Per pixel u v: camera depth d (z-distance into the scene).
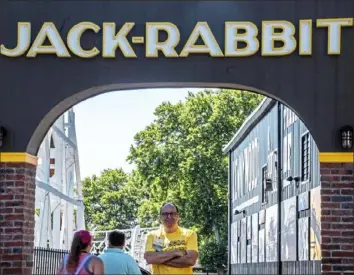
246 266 31.72
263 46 12.30
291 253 21.44
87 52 12.42
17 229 12.33
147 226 67.88
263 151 27.27
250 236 30.72
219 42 12.37
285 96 12.29
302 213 19.97
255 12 12.38
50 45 12.47
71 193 30.28
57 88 12.46
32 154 12.75
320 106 12.25
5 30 12.54
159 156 59.50
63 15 12.52
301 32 12.31
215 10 12.41
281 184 23.33
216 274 56.25
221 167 57.72
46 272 14.43
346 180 12.09
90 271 9.61
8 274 12.26
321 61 12.31
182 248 10.45
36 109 12.45
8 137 12.42
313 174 18.53
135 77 12.40
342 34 12.32
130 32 12.45
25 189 12.41
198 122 59.94
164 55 12.38
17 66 12.51
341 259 12.01
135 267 10.08
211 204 57.72
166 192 59.19
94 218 98.81
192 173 57.81
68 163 30.86
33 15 12.55
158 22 12.42
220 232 57.75
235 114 58.47
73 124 31.11
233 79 12.34
